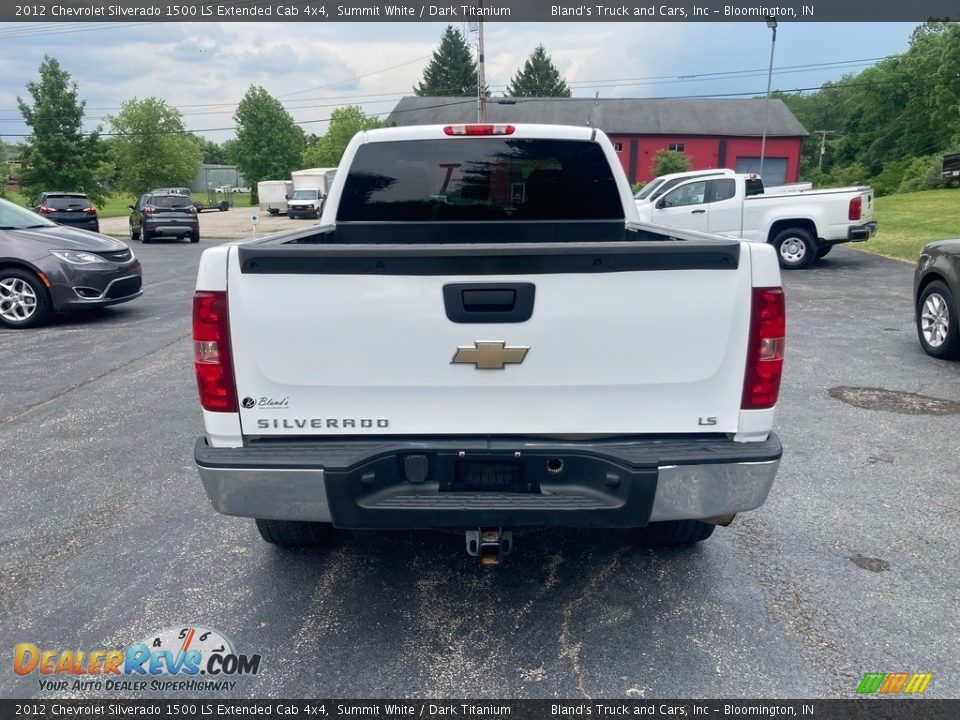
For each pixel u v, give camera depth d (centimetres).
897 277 1387
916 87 6712
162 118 6862
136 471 498
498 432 293
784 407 618
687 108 6425
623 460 281
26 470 500
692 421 293
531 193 493
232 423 293
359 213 496
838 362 766
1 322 1012
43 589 355
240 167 9425
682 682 286
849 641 310
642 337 284
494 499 286
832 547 388
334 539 404
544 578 362
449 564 376
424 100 7256
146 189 6856
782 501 442
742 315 285
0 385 711
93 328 995
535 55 9688
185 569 372
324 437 297
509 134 471
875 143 7175
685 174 1647
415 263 278
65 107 4541
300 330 284
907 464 496
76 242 1012
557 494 290
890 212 2561
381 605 340
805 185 1738
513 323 282
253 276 281
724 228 1525
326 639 315
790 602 338
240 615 333
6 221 1041
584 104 6581
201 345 287
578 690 282
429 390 289
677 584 354
